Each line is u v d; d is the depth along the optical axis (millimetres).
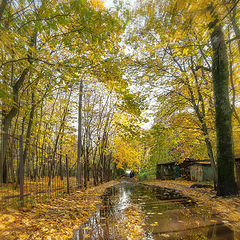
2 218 3246
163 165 24406
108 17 4586
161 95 10219
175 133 11422
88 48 5930
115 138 19297
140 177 27703
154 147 10586
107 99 14609
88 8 4391
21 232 2973
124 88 6656
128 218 4430
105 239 3051
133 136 8609
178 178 21344
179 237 3080
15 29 5047
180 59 9234
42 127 10734
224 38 7191
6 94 4570
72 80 6113
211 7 3604
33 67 5637
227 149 6949
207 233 3242
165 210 5266
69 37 5527
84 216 4605
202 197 7371
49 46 6230
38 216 4059
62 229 3443
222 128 7160
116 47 5805
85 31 5102
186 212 4918
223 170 6859
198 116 10039
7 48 4441
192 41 6102
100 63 6039
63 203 5789
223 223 3781
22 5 4586
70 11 4496
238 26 5910
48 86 7316
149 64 7984
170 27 4535
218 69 7477
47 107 12820
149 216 4582
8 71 5762
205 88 10086
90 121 13430
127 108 7164
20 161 4570
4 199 3920
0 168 3947
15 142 5230
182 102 10461
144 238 3068
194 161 18203
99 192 10273
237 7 3744
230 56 7055
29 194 4828
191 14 3809
